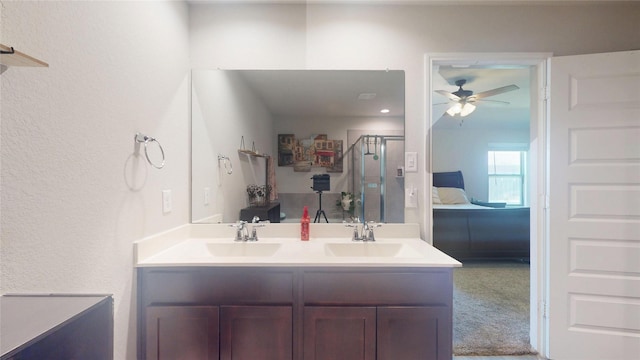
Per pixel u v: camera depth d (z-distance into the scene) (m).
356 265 1.33
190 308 1.32
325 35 1.87
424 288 1.33
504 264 3.82
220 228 1.87
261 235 1.89
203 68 1.86
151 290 1.32
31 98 0.82
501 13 1.83
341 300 1.33
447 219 3.80
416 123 1.88
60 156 0.92
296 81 1.90
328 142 1.93
